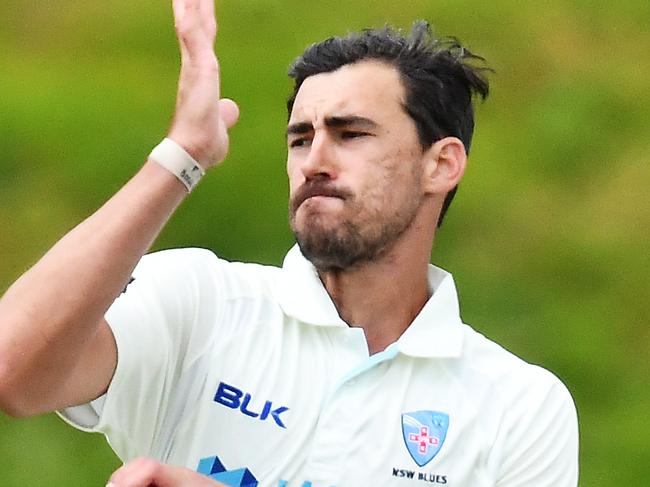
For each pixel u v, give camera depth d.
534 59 42.41
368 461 12.92
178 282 12.99
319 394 13.00
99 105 38.69
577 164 39.56
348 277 13.34
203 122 11.68
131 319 12.45
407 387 13.27
